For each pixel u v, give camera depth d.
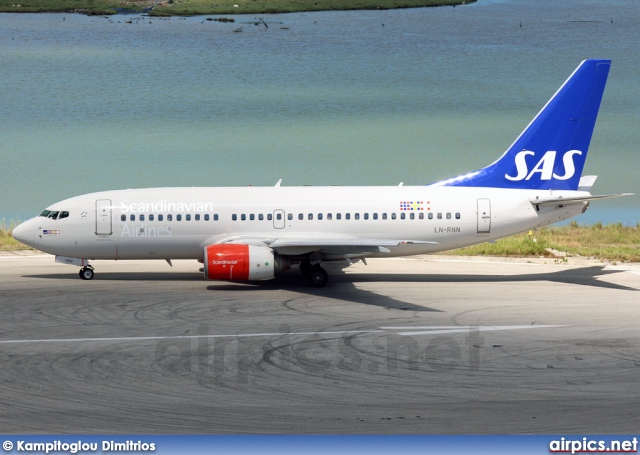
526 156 105.50
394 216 103.06
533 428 55.31
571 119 105.00
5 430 55.16
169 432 54.72
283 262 97.50
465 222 103.44
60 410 58.75
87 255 104.31
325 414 57.84
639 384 63.97
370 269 114.88
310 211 103.06
